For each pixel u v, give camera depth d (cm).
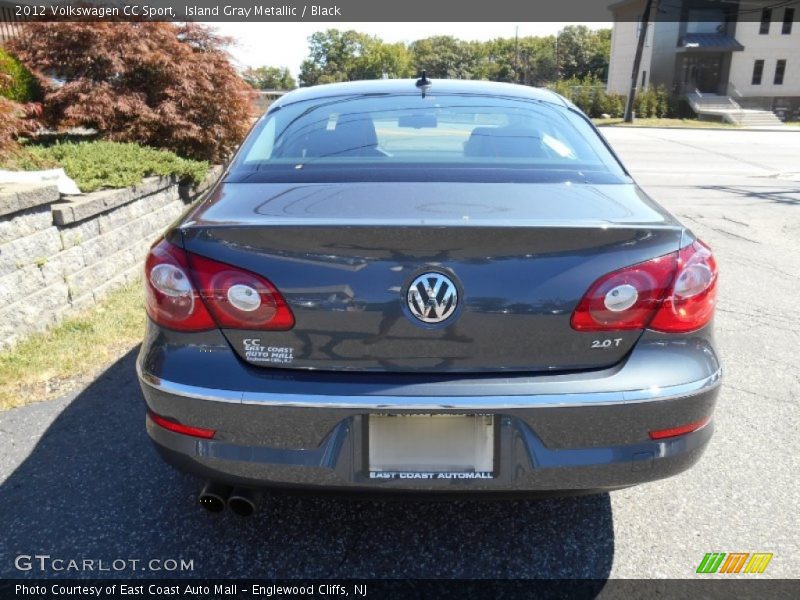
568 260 182
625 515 240
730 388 346
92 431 291
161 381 188
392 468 183
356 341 182
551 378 182
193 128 688
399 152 253
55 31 660
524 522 236
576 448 183
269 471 186
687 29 4341
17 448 278
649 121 3550
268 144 263
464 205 201
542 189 222
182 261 188
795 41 4391
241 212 199
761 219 807
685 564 216
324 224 179
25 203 358
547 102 302
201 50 754
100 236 442
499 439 181
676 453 190
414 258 179
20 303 363
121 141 662
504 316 181
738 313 463
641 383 183
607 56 7912
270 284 182
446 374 183
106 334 391
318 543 224
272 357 184
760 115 3844
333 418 180
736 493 254
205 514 238
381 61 9712
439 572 212
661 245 188
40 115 652
